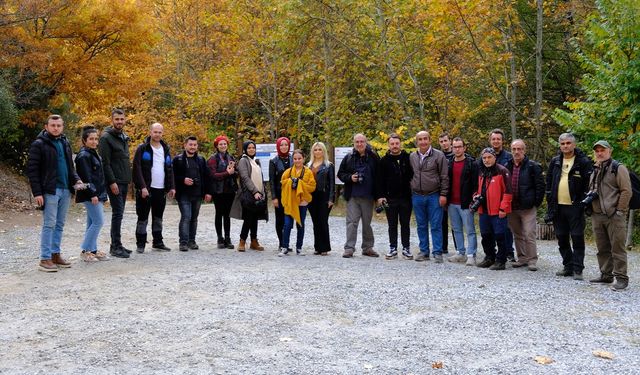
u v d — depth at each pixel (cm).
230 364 398
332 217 1628
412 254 948
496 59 1495
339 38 1669
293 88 2044
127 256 833
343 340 454
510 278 730
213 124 2706
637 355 425
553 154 1670
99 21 1678
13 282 662
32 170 709
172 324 494
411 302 582
